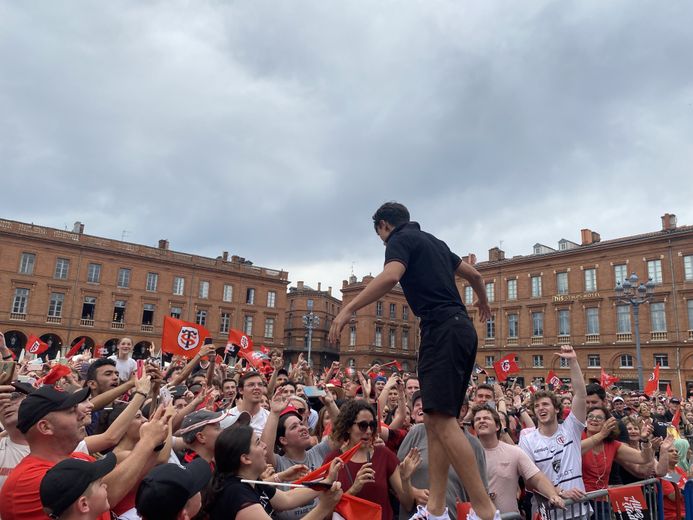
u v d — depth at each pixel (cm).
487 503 260
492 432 493
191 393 677
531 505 525
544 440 548
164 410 358
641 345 4003
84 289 4628
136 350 4878
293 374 1084
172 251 5222
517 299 4850
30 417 306
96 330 4638
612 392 1859
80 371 882
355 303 271
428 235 315
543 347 4575
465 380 279
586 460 573
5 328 4209
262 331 5706
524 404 1049
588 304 4356
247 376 622
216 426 454
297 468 418
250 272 5700
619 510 469
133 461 322
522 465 480
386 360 6131
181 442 486
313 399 828
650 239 4034
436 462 282
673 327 3859
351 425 470
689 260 3847
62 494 245
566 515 441
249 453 343
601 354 4216
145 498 271
